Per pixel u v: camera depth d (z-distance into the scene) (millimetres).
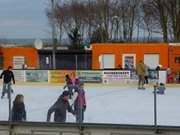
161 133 14352
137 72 35219
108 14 73500
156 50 43188
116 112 21641
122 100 27547
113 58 44000
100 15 73938
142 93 31875
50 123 15008
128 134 14586
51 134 15078
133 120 18672
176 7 59375
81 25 78312
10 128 15281
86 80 39375
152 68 43312
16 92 32625
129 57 43750
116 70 38906
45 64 47500
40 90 34188
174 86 37812
